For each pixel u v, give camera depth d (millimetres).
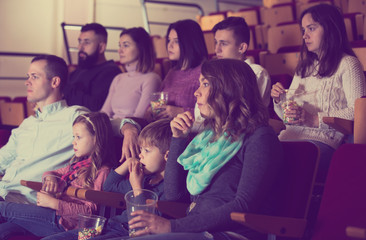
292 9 4848
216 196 1454
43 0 5738
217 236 1380
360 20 3480
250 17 5406
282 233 1315
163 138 1719
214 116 1494
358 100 1714
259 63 2898
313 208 1880
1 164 2324
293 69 2668
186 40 2529
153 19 6844
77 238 1684
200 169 1509
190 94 2455
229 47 2328
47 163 2184
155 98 2285
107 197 1715
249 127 1441
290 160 1448
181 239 1316
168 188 1617
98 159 1937
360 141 1711
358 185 1324
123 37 2857
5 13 5477
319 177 1895
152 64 2834
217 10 7309
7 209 1928
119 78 2902
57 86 2303
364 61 2396
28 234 1891
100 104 2996
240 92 1468
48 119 2262
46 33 5773
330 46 2055
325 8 2082
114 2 6398
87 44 3189
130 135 1988
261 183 1366
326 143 1924
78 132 1970
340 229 1320
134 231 1395
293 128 2008
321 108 2031
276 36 3725
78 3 6012
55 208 1802
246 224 1276
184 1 7133
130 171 1758
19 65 5570
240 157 1458
